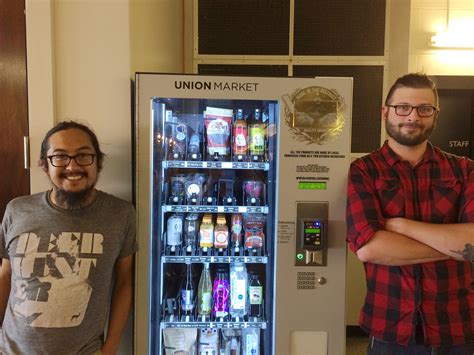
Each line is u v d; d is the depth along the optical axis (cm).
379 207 131
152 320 156
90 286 123
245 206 161
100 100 158
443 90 270
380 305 129
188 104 169
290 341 153
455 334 124
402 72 256
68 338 120
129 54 157
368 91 255
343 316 152
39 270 120
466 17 270
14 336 120
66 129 126
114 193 160
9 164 160
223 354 171
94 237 126
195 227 169
